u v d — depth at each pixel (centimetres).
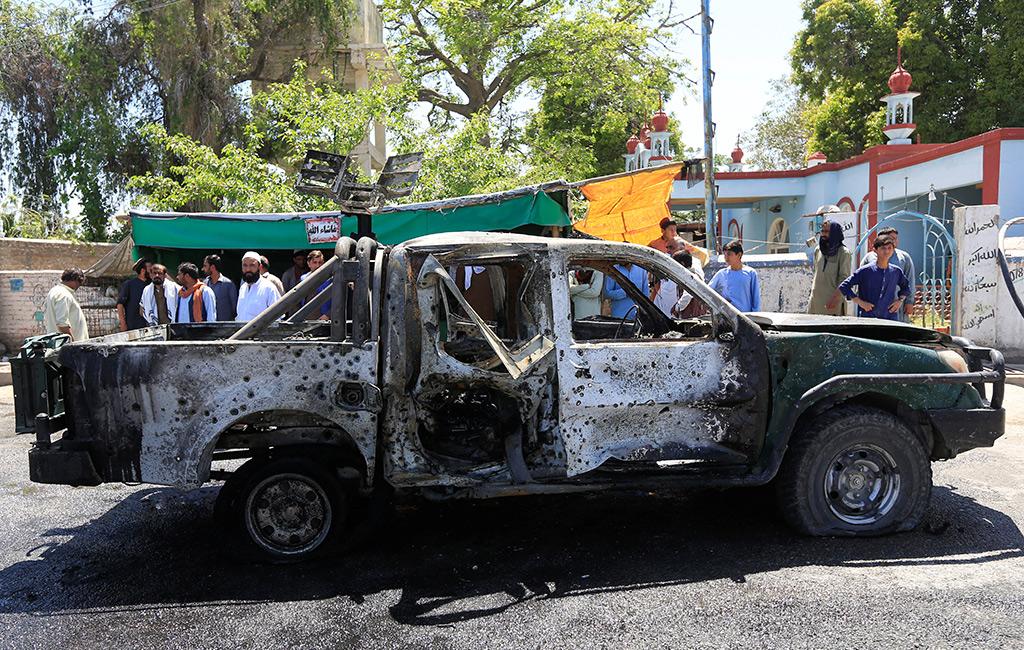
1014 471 575
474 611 362
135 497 570
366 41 2117
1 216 1841
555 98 2503
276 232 957
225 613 367
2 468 656
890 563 405
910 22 2341
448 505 521
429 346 409
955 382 441
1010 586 374
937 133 2316
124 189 1914
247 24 1934
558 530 470
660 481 426
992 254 1031
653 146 1894
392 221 925
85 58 1838
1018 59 2155
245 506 425
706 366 426
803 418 445
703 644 325
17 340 1366
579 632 338
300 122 1435
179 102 1814
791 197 2153
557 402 417
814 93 2694
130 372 404
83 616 368
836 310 873
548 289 418
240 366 406
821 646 321
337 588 393
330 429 434
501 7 2380
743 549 429
